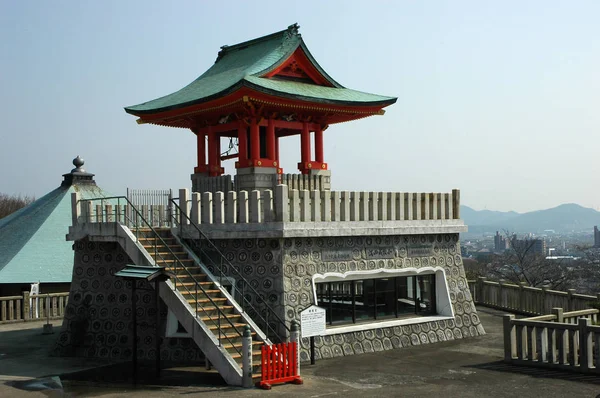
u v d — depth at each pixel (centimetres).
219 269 2273
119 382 1931
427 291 2622
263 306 2180
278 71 2791
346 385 1838
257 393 1744
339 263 2319
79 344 2409
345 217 2339
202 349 1939
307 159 2861
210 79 2967
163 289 2091
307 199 2242
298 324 2100
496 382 1852
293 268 2194
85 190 4262
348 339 2286
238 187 2711
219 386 1833
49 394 1798
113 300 2402
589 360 1891
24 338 2816
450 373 1981
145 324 2323
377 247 2434
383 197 2448
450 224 2652
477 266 6900
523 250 7000
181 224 2373
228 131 3103
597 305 2552
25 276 3559
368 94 2989
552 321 2197
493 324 2923
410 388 1802
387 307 2494
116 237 2284
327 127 2992
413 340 2450
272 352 1836
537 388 1769
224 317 1972
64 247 3800
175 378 1962
